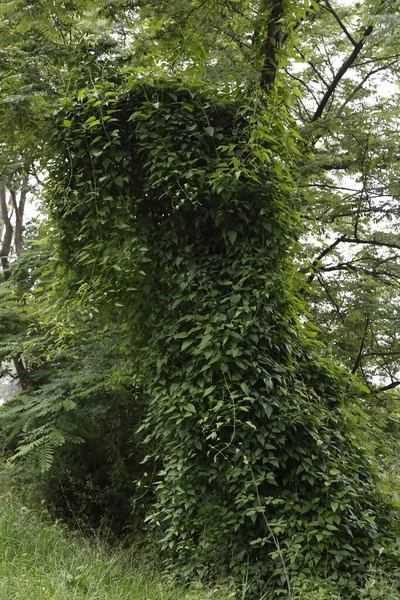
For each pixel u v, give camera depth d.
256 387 5.36
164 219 5.93
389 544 5.06
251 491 5.25
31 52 7.94
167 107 5.86
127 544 8.46
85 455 9.90
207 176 5.54
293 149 5.93
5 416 9.11
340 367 6.04
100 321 6.76
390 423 10.42
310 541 5.02
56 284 6.59
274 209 5.70
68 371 9.45
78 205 5.88
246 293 5.48
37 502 9.72
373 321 11.14
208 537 5.37
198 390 5.34
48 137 6.17
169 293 5.74
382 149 10.08
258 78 6.01
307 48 10.93
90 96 5.78
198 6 7.23
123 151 5.82
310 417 5.33
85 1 7.30
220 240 5.79
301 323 6.06
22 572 4.50
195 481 5.50
